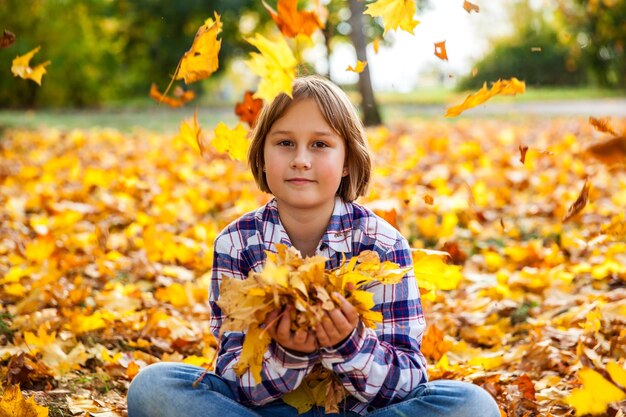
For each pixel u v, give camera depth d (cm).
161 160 771
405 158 759
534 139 913
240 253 205
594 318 288
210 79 2194
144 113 1786
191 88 2175
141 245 451
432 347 282
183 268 411
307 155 197
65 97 2006
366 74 1083
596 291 357
